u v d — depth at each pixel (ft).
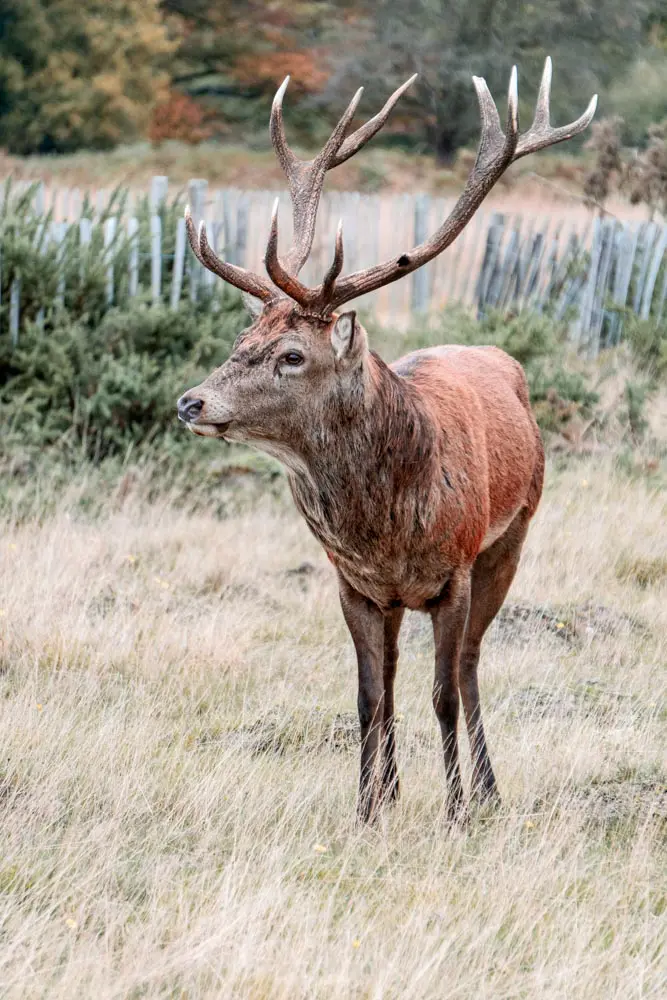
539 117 46.93
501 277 122.52
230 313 97.66
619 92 328.29
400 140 346.95
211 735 51.26
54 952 34.06
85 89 344.90
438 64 323.78
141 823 42.70
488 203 242.37
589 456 92.53
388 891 38.60
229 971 32.86
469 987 33.32
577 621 64.90
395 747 48.08
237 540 75.82
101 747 47.09
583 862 40.63
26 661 57.16
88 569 69.10
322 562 74.02
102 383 88.07
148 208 98.32
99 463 88.17
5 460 85.76
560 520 77.61
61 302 91.97
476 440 46.50
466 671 50.19
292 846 41.63
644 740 49.62
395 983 33.12
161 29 358.02
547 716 53.62
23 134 342.23
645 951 35.27
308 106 353.51
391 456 42.32
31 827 41.32
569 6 325.62
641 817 43.47
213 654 58.95
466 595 45.50
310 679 58.13
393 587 44.37
